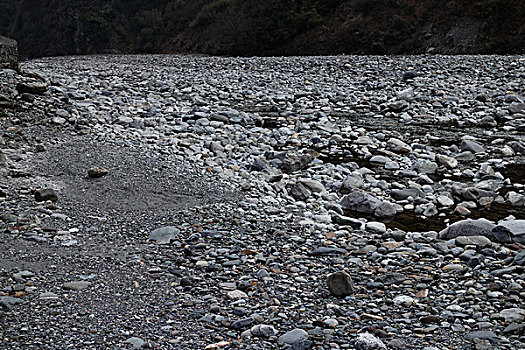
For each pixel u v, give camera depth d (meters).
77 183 7.55
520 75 16.89
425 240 6.34
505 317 4.40
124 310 4.48
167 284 4.98
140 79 17.91
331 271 5.37
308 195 7.86
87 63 27.22
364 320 4.40
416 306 4.66
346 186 8.30
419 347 4.03
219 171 8.34
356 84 17.52
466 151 10.31
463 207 7.57
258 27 35.28
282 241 6.09
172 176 7.95
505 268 5.33
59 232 6.01
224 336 4.14
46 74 17.00
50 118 10.22
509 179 8.80
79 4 54.12
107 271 5.19
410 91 15.17
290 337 4.08
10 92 10.80
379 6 32.12
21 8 59.00
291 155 9.35
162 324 4.29
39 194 6.85
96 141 9.26
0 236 5.77
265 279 5.10
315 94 16.06
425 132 11.98
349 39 31.70
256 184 8.04
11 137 9.05
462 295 4.86
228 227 6.36
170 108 12.72
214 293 4.83
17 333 4.07
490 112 13.38
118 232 6.17
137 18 51.31
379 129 12.24
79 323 4.25
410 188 8.34
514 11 27.14
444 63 19.84
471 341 4.11
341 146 10.86
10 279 4.90
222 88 16.81
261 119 12.50
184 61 26.94
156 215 6.67
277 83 17.97
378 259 5.70
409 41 29.44
